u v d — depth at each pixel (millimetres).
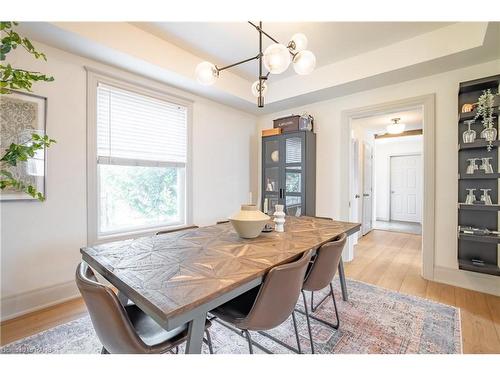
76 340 1614
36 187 1992
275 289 1061
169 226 2998
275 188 3742
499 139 2270
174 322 755
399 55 2467
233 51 2664
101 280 2326
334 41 2455
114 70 2445
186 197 3162
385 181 6816
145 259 1207
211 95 3264
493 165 2322
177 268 1090
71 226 2191
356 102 3184
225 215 3701
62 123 2121
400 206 6672
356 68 2752
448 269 2559
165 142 2947
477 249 2418
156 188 2955
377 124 4691
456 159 2510
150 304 793
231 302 1317
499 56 2234
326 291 2383
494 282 2328
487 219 2371
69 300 2162
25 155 1322
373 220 5676
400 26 2199
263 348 1458
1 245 1860
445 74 2557
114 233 2551
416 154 6371
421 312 1991
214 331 1748
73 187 2197
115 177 2602
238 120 3916
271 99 3543
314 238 1631
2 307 1859
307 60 1583
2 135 1826
